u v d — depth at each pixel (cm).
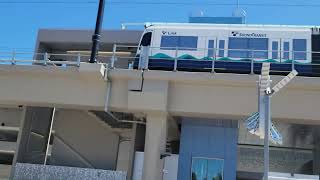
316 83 1923
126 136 2828
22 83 2144
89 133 2819
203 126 2169
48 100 2119
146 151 2017
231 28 2333
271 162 2777
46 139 2769
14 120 2861
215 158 2125
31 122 2617
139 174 2359
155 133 2031
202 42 2314
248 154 2791
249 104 1991
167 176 2162
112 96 2075
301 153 2761
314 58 2206
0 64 2123
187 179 2112
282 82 1253
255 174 2759
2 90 2150
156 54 2311
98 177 1898
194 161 2131
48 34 3189
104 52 3114
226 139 2139
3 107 2794
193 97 2034
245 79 1961
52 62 2173
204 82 2009
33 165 1945
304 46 2239
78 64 2077
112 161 2784
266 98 1253
